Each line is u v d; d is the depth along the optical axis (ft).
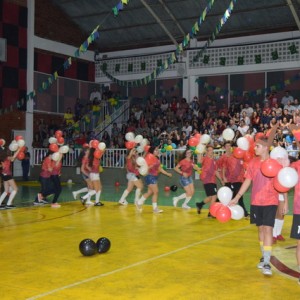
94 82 95.91
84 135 78.59
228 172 35.68
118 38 91.71
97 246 24.03
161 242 27.04
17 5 80.74
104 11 84.69
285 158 20.07
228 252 24.45
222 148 61.00
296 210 18.29
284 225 33.65
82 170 45.11
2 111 78.18
